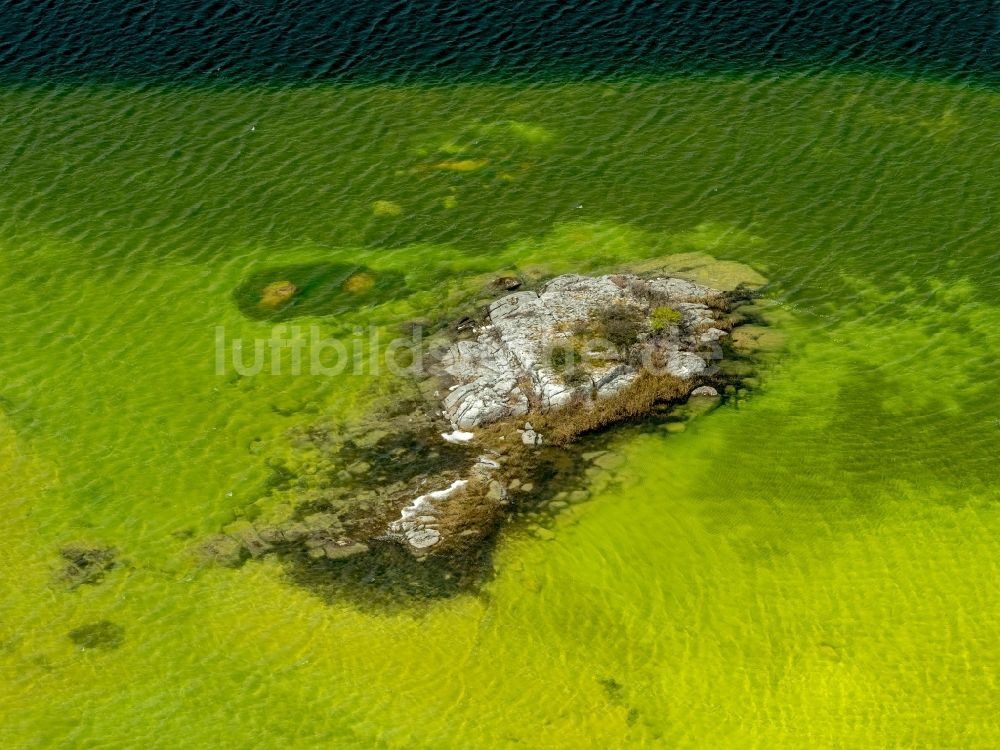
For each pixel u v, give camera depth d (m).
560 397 46.69
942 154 63.94
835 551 41.66
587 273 55.31
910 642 38.38
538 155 64.69
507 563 41.09
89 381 49.25
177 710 36.47
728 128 66.56
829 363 49.94
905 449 45.72
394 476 44.34
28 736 35.62
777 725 35.94
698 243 57.56
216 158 64.50
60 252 57.25
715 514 43.09
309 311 53.19
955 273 55.22
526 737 35.62
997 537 41.94
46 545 41.81
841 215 59.41
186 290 54.69
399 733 35.78
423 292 54.25
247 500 43.53
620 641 38.53
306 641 38.56
